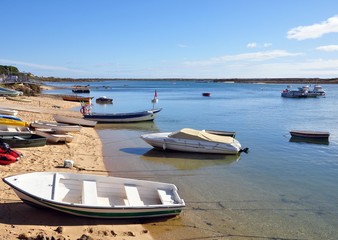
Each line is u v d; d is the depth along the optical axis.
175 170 19.56
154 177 18.05
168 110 55.62
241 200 14.93
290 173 19.61
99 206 11.12
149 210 11.74
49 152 20.80
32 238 9.45
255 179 18.28
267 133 33.72
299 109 60.19
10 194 12.92
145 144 26.52
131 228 11.31
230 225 12.27
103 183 12.85
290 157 23.67
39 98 62.78
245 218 12.97
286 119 45.44
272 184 17.45
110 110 55.06
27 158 18.64
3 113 31.39
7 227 10.24
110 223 11.45
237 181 17.83
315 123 41.97
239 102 75.69
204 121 41.94
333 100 85.19
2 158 16.66
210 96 99.12
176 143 23.59
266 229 12.09
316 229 12.24
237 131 34.78
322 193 16.22
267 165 21.34
